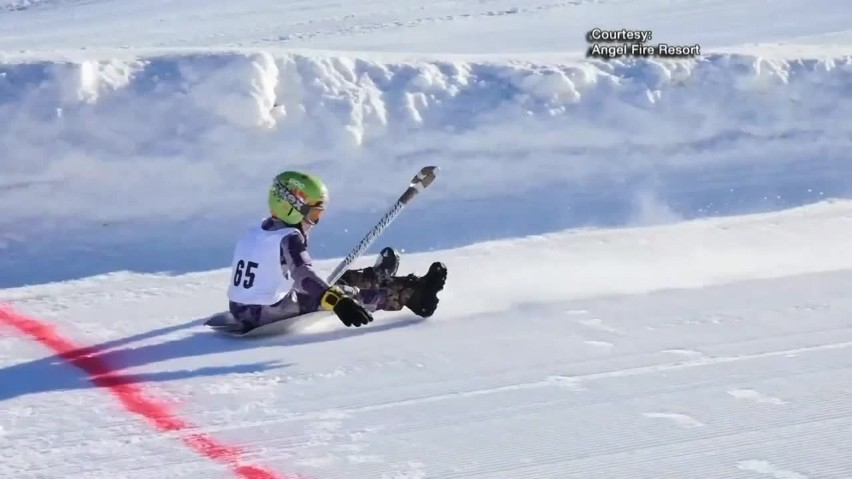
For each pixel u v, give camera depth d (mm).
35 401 17328
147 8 99062
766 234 28453
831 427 15547
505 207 31156
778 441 15102
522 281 24641
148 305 23500
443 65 34750
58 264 26766
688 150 34969
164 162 30141
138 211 29500
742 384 17375
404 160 32219
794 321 20766
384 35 76375
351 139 31734
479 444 15258
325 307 20109
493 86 34406
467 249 27703
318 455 14961
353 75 33312
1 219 28641
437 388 17625
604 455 14781
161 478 14297
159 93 30953
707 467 14320
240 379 18281
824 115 36844
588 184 32906
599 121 34406
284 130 31469
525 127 33625
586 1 90188
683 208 31281
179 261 27156
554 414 16328
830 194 32594
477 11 87312
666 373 18000
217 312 22922
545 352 19359
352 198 31000
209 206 30000
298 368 18828
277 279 20719
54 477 14398
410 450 15086
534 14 84750
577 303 22703
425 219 30234
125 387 17969
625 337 20094
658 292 23359
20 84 30297
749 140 35688
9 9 102375
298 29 81375
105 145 30031
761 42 65438
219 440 15562
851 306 21719
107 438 15711
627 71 35938
